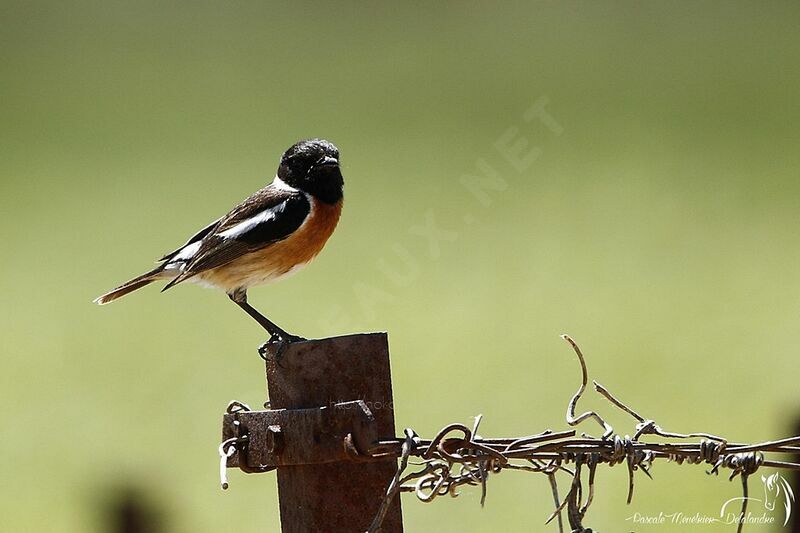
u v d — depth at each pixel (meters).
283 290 16.84
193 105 31.27
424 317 15.19
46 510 10.52
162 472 11.13
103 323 16.52
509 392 12.18
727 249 17.75
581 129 26.06
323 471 4.51
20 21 38.38
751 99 27.69
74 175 25.09
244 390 13.50
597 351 13.51
